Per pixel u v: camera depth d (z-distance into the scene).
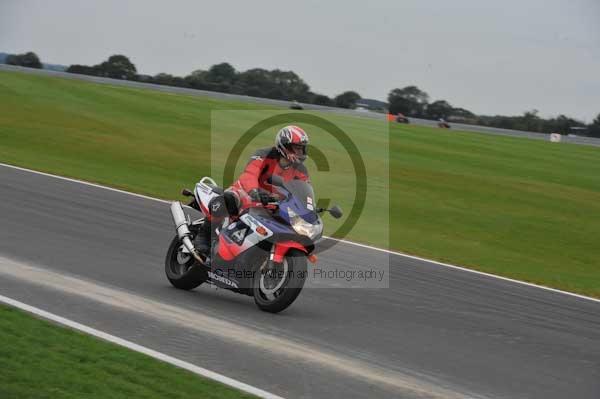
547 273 15.98
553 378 8.28
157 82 74.38
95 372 7.05
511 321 10.85
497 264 16.25
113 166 25.59
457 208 24.75
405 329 9.78
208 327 8.95
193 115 42.72
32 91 45.34
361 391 7.29
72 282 10.47
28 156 24.86
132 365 7.32
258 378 7.38
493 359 8.81
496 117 72.25
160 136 34.38
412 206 24.03
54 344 7.72
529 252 18.91
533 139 56.16
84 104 42.84
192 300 10.22
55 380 6.76
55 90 47.09
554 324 10.95
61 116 37.34
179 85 72.62
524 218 24.30
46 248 12.45
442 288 12.70
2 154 24.34
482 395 7.50
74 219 15.28
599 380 8.37
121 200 18.31
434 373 8.07
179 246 11.02
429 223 21.55
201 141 34.12
